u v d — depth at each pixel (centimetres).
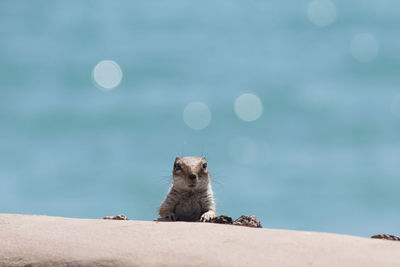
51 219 2691
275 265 1944
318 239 2205
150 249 2145
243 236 2264
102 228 2462
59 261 2131
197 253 2073
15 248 2267
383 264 1931
